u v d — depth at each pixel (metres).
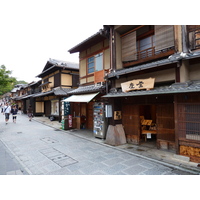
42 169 5.43
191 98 5.70
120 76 8.59
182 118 5.96
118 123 8.89
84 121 13.51
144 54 8.38
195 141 5.60
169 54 6.78
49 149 7.75
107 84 9.33
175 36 6.38
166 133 7.23
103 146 8.31
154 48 7.70
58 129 13.47
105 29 9.38
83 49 13.23
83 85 13.17
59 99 18.08
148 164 5.81
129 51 8.76
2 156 6.72
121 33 9.34
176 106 6.10
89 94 11.05
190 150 5.82
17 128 14.01
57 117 19.42
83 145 8.52
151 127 9.59
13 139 9.84
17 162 6.05
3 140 9.57
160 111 7.45
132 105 8.65
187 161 5.75
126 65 8.89
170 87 6.07
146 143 8.70
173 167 5.48
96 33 10.30
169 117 7.11
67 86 19.36
